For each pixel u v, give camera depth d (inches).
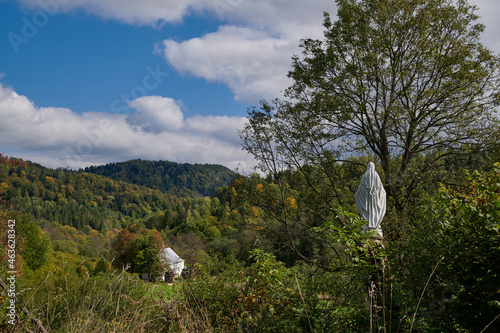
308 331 167.0
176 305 184.9
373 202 215.3
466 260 150.9
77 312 150.7
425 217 184.2
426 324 145.4
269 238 509.7
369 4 497.7
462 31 480.7
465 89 478.0
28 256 809.5
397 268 176.2
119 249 1428.4
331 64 524.1
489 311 140.6
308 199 539.8
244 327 197.3
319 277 201.8
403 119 495.8
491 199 152.1
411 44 499.5
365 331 154.7
